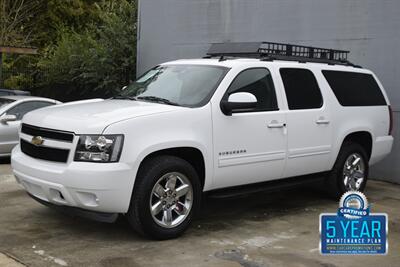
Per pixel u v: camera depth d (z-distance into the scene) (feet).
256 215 21.85
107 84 48.65
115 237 18.17
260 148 20.21
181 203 18.24
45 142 17.53
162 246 17.38
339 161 23.95
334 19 31.73
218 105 19.03
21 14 77.77
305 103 22.22
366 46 30.42
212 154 18.74
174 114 17.87
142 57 42.16
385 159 29.86
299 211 22.67
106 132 16.43
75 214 17.61
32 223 19.60
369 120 25.18
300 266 15.99
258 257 16.65
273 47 31.45
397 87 29.25
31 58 68.18
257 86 20.65
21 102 34.42
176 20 39.60
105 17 52.47
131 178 16.65
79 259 15.99
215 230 19.47
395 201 25.18
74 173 16.31
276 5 34.30
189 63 21.63
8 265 15.31
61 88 56.13
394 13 29.22
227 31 36.86
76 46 54.90
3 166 32.19
